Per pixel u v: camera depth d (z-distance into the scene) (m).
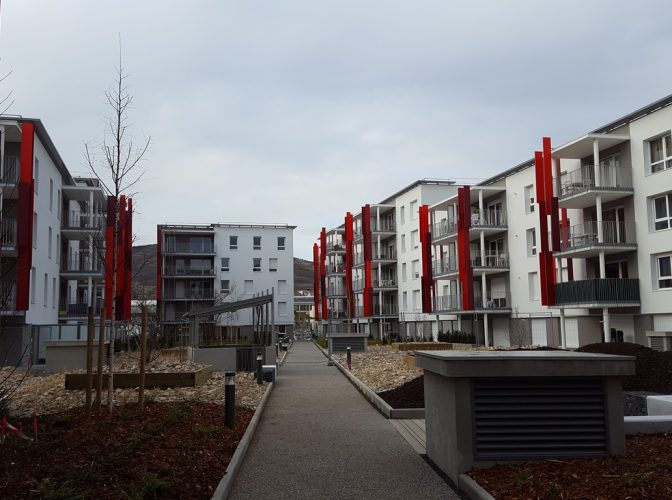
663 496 4.91
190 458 6.82
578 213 31.56
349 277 58.41
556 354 6.47
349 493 6.03
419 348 31.84
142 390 9.49
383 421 10.55
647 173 26.66
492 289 41.00
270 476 6.75
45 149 34.62
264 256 75.81
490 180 41.22
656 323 26.27
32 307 31.39
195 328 22.30
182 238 73.31
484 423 6.16
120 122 12.91
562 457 6.12
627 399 9.69
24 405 11.67
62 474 5.61
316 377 20.20
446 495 5.82
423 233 44.31
